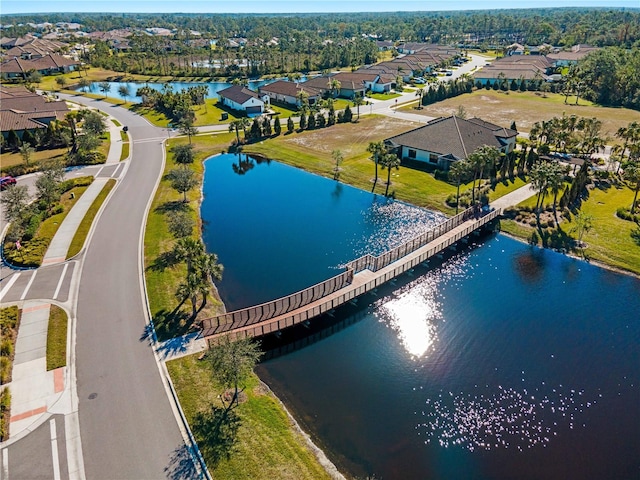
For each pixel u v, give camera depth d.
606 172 69.56
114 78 162.62
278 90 127.56
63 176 64.44
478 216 57.12
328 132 97.56
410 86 153.25
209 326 36.91
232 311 40.94
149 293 41.06
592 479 26.94
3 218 54.81
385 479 26.66
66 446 26.86
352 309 42.38
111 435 27.59
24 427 27.91
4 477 25.02
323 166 78.25
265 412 30.12
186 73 170.88
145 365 32.94
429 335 38.91
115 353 33.94
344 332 39.41
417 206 62.53
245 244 53.78
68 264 45.66
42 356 33.38
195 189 68.25
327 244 53.91
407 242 49.25
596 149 78.06
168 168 74.38
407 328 39.81
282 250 52.50
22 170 69.94
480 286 45.56
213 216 61.12
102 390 30.72
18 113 88.56
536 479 26.88
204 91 123.75
